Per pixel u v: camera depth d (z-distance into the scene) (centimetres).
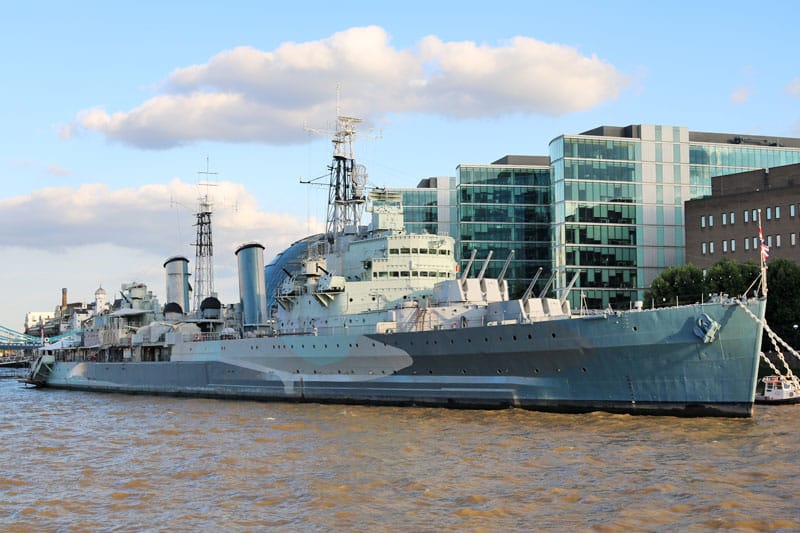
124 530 2442
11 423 5072
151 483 3052
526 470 2964
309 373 5341
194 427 4472
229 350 6059
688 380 3819
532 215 10394
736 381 3719
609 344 3944
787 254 8019
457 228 10719
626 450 3234
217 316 7288
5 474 3334
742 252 8475
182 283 8156
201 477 3116
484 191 10344
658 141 9738
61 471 3359
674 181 9762
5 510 2728
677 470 2889
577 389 4125
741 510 2384
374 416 4453
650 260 9612
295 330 5741
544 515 2403
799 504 2439
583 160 9512
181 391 6600
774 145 10431
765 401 5022
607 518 2353
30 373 9262
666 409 3903
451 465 3091
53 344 9425
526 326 4175
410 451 3400
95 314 9606
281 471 3150
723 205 8700
